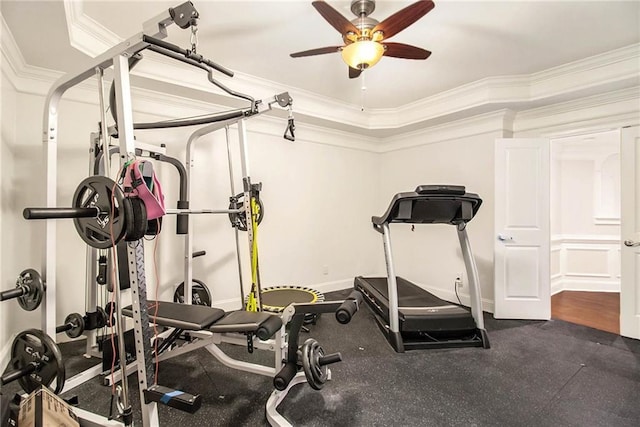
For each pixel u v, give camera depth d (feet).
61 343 8.43
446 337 8.97
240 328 5.53
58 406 4.68
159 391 4.55
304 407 5.92
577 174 15.57
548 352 8.32
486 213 11.84
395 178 15.38
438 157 13.50
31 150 7.91
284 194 13.03
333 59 9.09
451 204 8.62
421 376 7.09
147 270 9.91
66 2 5.75
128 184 4.15
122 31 7.40
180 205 8.72
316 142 13.92
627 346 8.72
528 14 6.93
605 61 8.73
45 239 5.48
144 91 9.64
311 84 10.88
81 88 8.65
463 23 7.28
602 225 15.38
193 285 9.93
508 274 10.92
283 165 12.97
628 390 6.56
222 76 9.89
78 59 7.44
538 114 11.15
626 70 8.49
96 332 7.68
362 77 10.28
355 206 15.33
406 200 8.30
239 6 6.64
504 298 10.91
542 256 10.78
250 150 12.08
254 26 7.41
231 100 10.65
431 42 8.12
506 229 10.94
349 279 15.15
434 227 13.65
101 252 7.14
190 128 10.62
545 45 8.24
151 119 9.99
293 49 8.50
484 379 6.97
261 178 12.37
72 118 8.59
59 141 8.45
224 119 7.52
